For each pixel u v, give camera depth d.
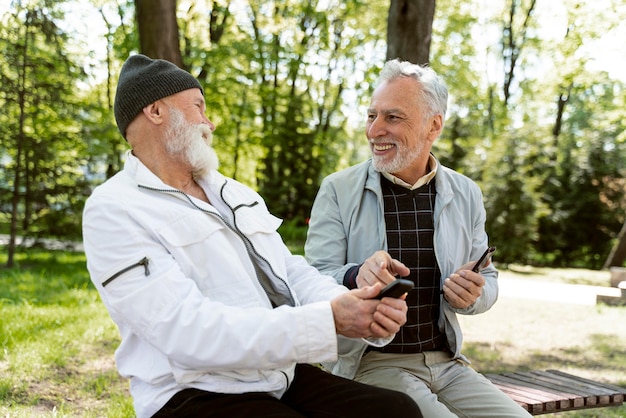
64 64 11.93
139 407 1.92
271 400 1.91
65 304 6.56
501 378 3.37
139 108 2.11
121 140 12.03
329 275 2.54
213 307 1.84
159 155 2.14
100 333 5.26
